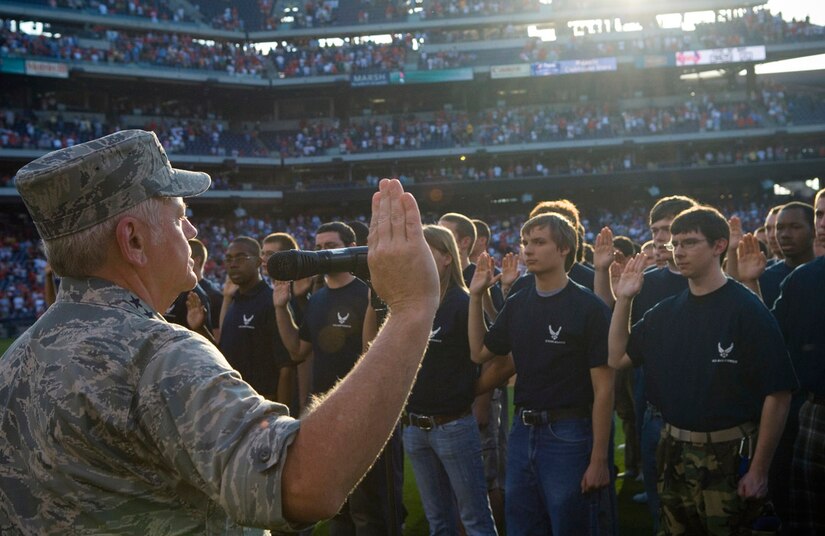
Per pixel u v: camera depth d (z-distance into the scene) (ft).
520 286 18.03
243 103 142.10
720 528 12.28
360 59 136.67
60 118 120.88
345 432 3.90
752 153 132.36
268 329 18.28
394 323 4.27
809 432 14.56
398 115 143.02
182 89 132.46
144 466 4.16
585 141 133.39
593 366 13.48
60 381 4.18
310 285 21.43
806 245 18.01
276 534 15.49
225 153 130.00
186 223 5.10
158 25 131.23
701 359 12.44
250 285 18.67
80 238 4.46
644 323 13.34
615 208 138.82
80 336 4.29
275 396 18.48
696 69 140.05
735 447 12.19
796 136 135.54
